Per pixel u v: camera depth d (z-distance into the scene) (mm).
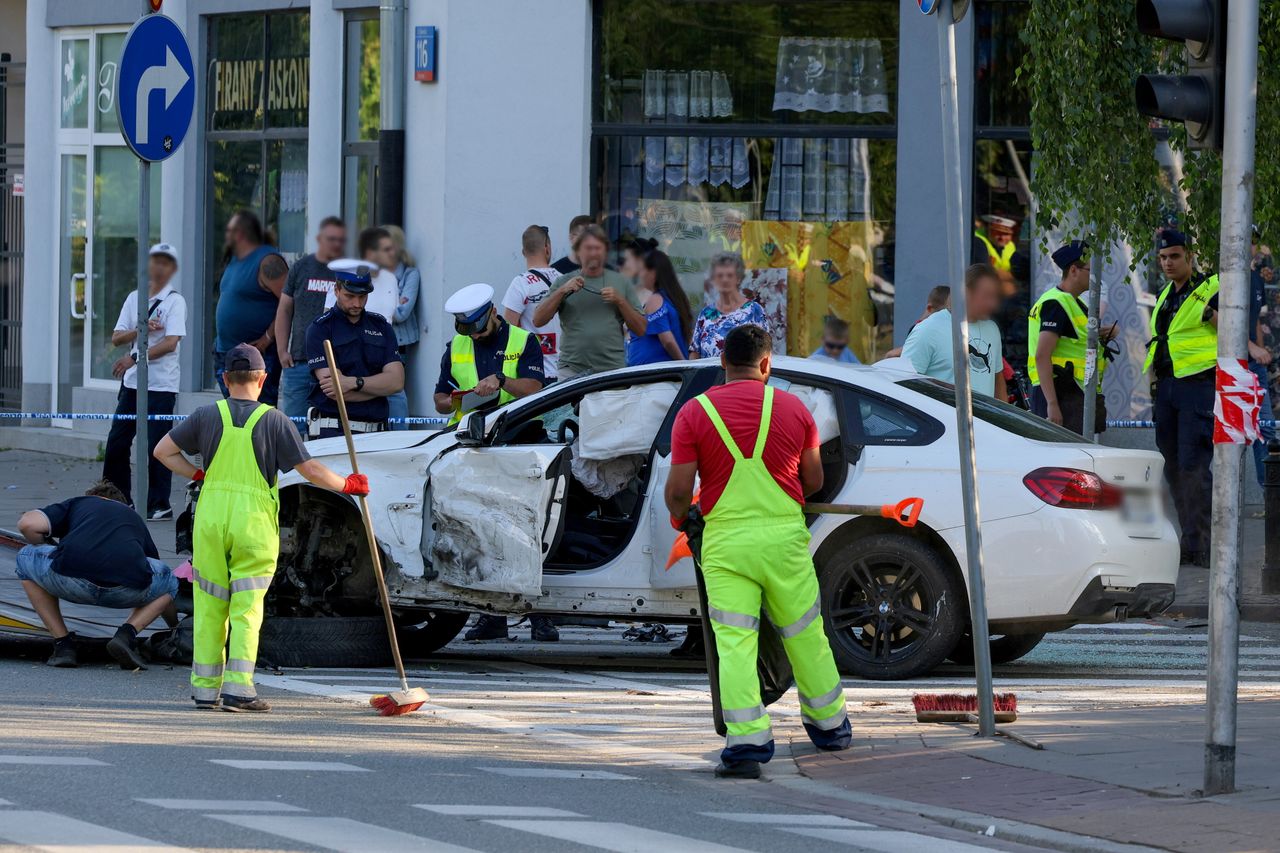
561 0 61688
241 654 33812
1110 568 37188
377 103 66188
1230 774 26703
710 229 62469
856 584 38125
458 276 62344
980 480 37594
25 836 22797
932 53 60250
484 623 45062
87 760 28281
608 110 62594
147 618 38750
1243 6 26625
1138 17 27422
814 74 61750
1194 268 53719
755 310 52000
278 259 59938
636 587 38250
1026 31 46344
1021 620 37406
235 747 29984
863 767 29562
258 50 71125
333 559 40031
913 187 60562
